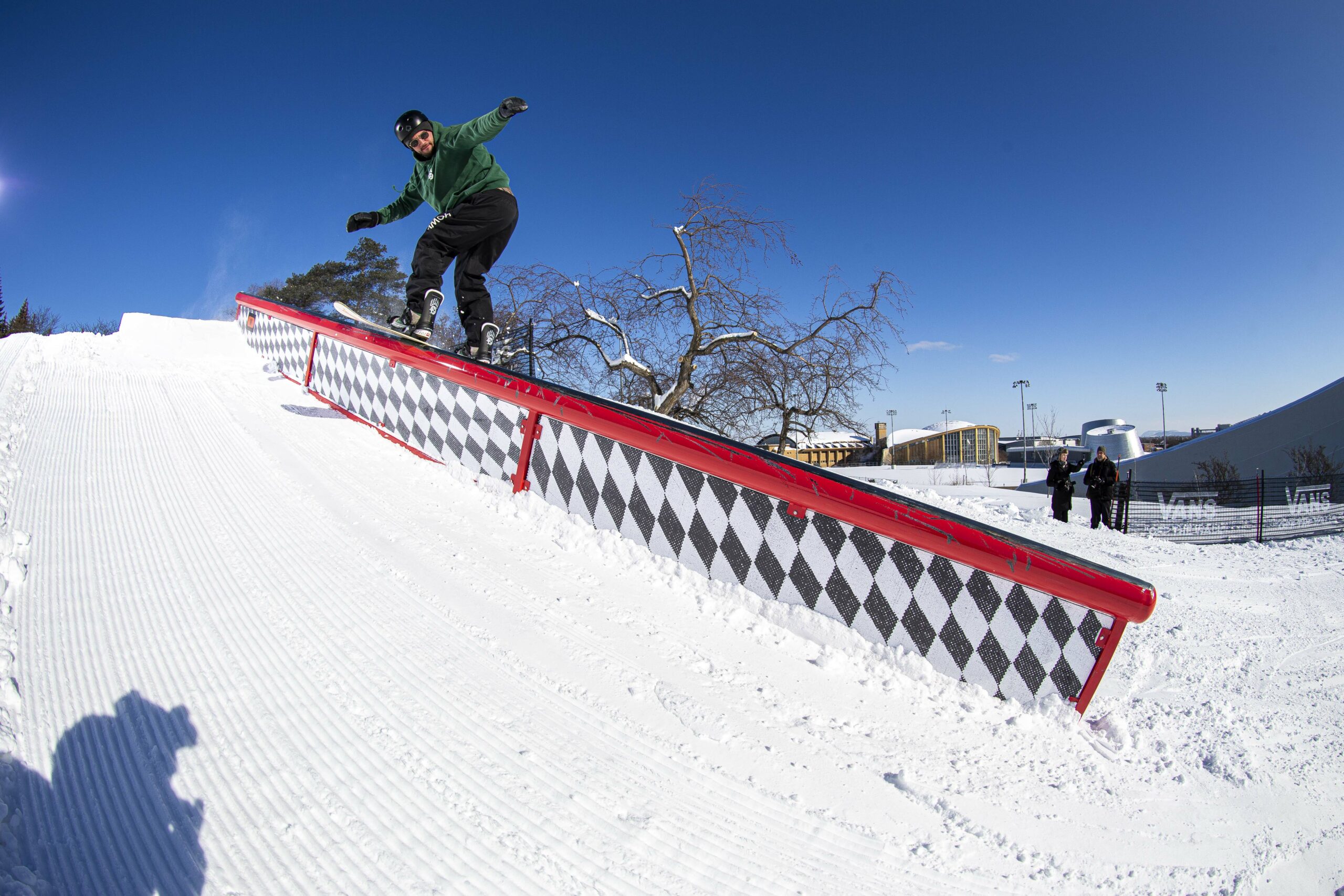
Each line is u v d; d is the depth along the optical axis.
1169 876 1.86
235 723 1.96
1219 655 3.61
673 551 3.23
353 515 3.55
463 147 4.61
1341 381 18.81
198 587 2.75
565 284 12.99
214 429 4.96
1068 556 2.59
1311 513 12.05
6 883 1.41
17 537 2.98
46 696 2.02
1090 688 2.55
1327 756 2.57
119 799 1.68
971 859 1.80
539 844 1.62
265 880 1.47
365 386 5.38
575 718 2.12
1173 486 16.23
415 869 1.52
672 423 3.49
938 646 2.72
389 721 2.01
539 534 3.54
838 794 1.97
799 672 2.63
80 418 4.98
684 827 1.74
